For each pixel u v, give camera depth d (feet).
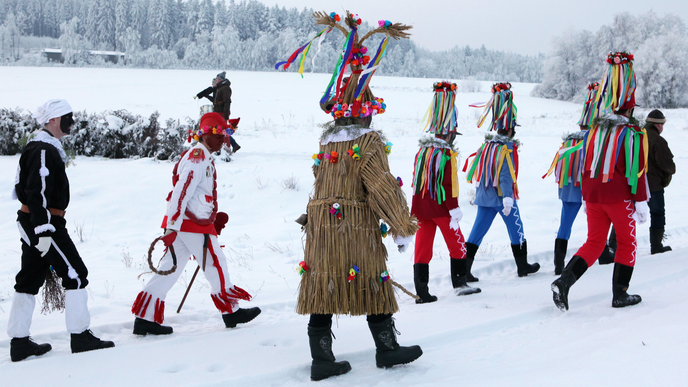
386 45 10.52
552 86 172.04
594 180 14.20
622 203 13.82
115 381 10.09
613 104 14.42
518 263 18.70
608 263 20.11
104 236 24.62
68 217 26.50
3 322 13.82
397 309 10.39
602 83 14.80
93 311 14.90
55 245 11.66
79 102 88.28
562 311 13.82
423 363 10.75
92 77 162.81
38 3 641.81
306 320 14.17
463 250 16.58
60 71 197.06
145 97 100.12
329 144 10.75
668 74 143.64
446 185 16.12
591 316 13.26
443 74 497.87
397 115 82.48
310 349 10.87
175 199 12.79
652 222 20.80
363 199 10.32
